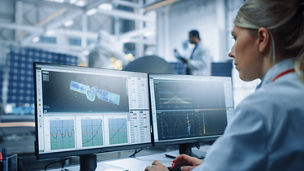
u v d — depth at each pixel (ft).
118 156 5.19
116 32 30.30
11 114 12.90
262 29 2.05
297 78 1.88
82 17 34.81
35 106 3.30
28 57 13.50
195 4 27.81
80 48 31.55
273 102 1.76
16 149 5.41
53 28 26.13
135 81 4.29
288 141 1.66
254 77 2.29
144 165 4.33
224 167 1.75
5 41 30.40
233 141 1.79
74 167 4.12
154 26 25.25
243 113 1.84
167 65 6.37
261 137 1.72
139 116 4.25
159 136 4.43
